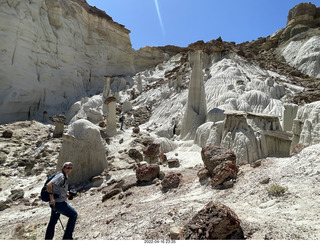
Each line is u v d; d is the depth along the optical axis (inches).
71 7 1715.1
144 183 354.6
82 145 480.7
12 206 384.8
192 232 151.3
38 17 1325.0
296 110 618.2
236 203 198.5
